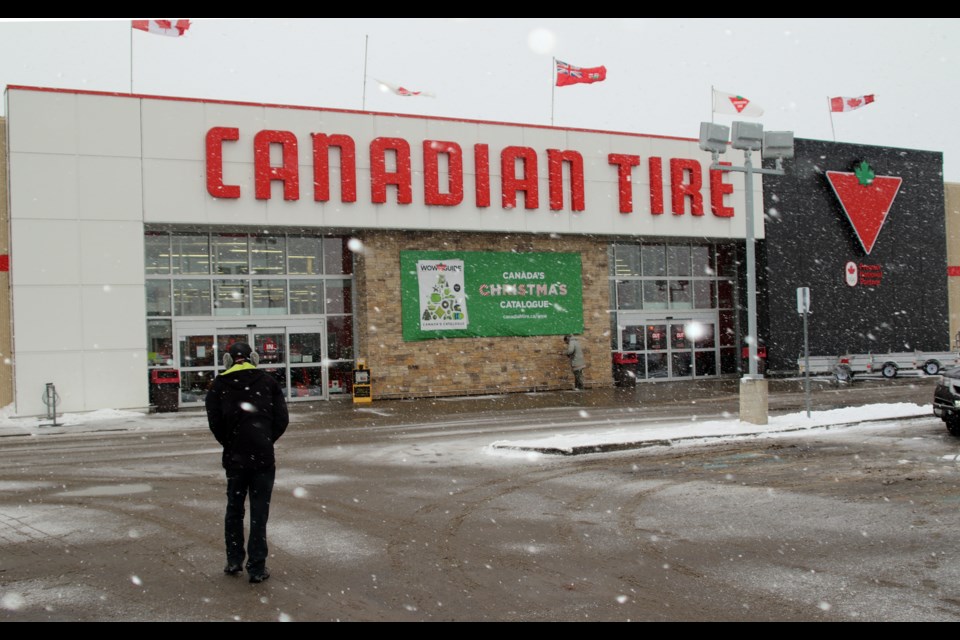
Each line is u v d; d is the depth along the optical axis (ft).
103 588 21.34
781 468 38.70
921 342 115.55
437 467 41.22
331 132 82.07
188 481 38.50
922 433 49.85
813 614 18.63
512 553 24.47
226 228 80.89
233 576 22.38
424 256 87.61
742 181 102.73
